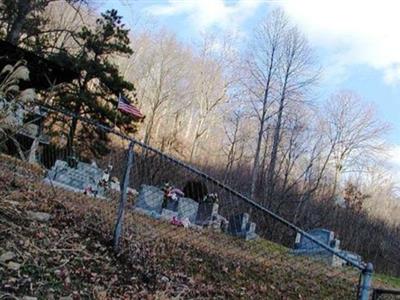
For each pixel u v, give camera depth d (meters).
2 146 5.43
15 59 13.36
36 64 13.91
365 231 38.38
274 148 39.72
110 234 6.26
